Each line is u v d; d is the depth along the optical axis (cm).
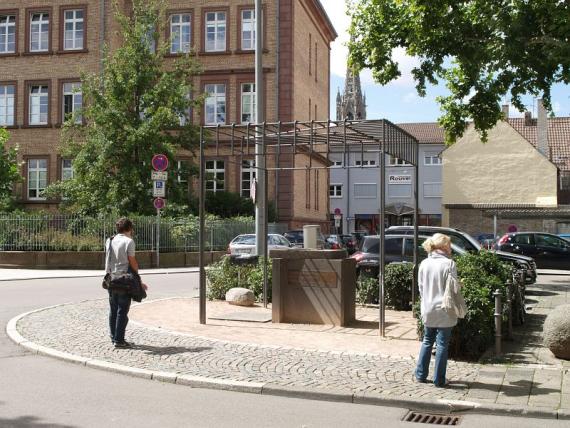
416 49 1527
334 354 910
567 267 2650
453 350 900
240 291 1418
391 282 1375
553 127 5766
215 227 3100
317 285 1177
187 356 894
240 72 3844
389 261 1550
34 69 4069
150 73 3111
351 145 1222
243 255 1569
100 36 3972
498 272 1172
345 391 717
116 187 2991
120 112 3031
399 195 7012
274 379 770
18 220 2708
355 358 886
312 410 674
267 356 895
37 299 1594
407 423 632
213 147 3775
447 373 808
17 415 637
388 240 1568
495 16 1279
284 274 1194
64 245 2661
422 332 988
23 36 4088
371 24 1683
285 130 1348
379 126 1096
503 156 5012
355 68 1731
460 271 1048
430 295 750
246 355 901
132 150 3053
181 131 3256
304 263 1184
